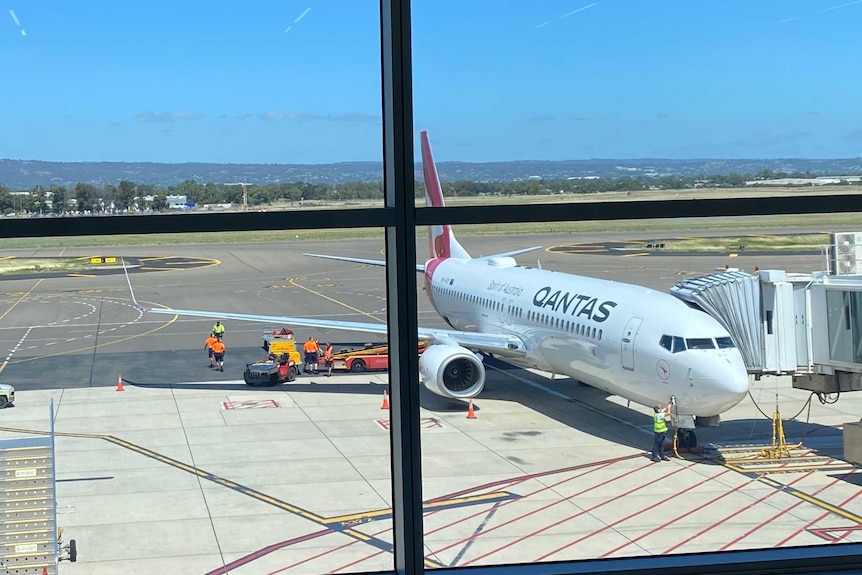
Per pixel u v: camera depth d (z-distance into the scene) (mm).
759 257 75625
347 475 49875
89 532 40219
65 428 53438
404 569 3908
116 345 72125
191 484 47125
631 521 34250
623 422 37031
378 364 60719
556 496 36906
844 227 70188
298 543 41562
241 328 74750
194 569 38094
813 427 41000
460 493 37125
